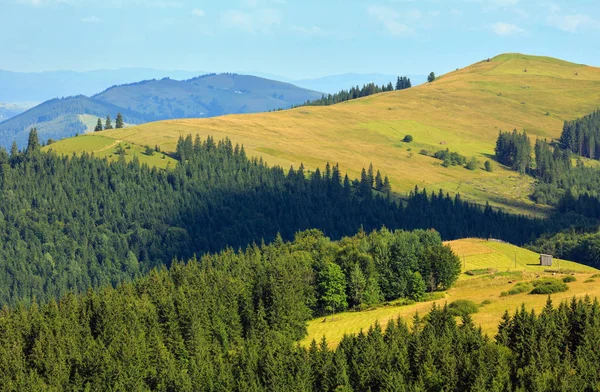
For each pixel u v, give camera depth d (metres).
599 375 125.38
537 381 123.88
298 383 146.62
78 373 185.38
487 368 132.00
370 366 145.50
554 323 144.12
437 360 140.50
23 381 178.00
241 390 152.38
